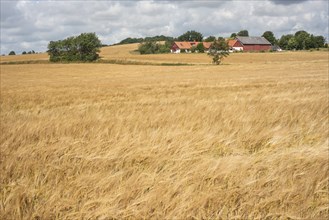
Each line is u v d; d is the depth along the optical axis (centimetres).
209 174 364
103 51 14875
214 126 599
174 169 386
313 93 1433
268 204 323
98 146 471
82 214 307
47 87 2902
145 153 436
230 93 1798
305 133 593
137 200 320
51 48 10325
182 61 9025
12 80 4359
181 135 515
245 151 506
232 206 324
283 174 373
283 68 5216
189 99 1473
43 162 425
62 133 571
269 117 704
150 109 862
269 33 16925
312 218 307
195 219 305
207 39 17562
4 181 376
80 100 1762
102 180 356
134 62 8762
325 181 359
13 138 532
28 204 332
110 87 2689
